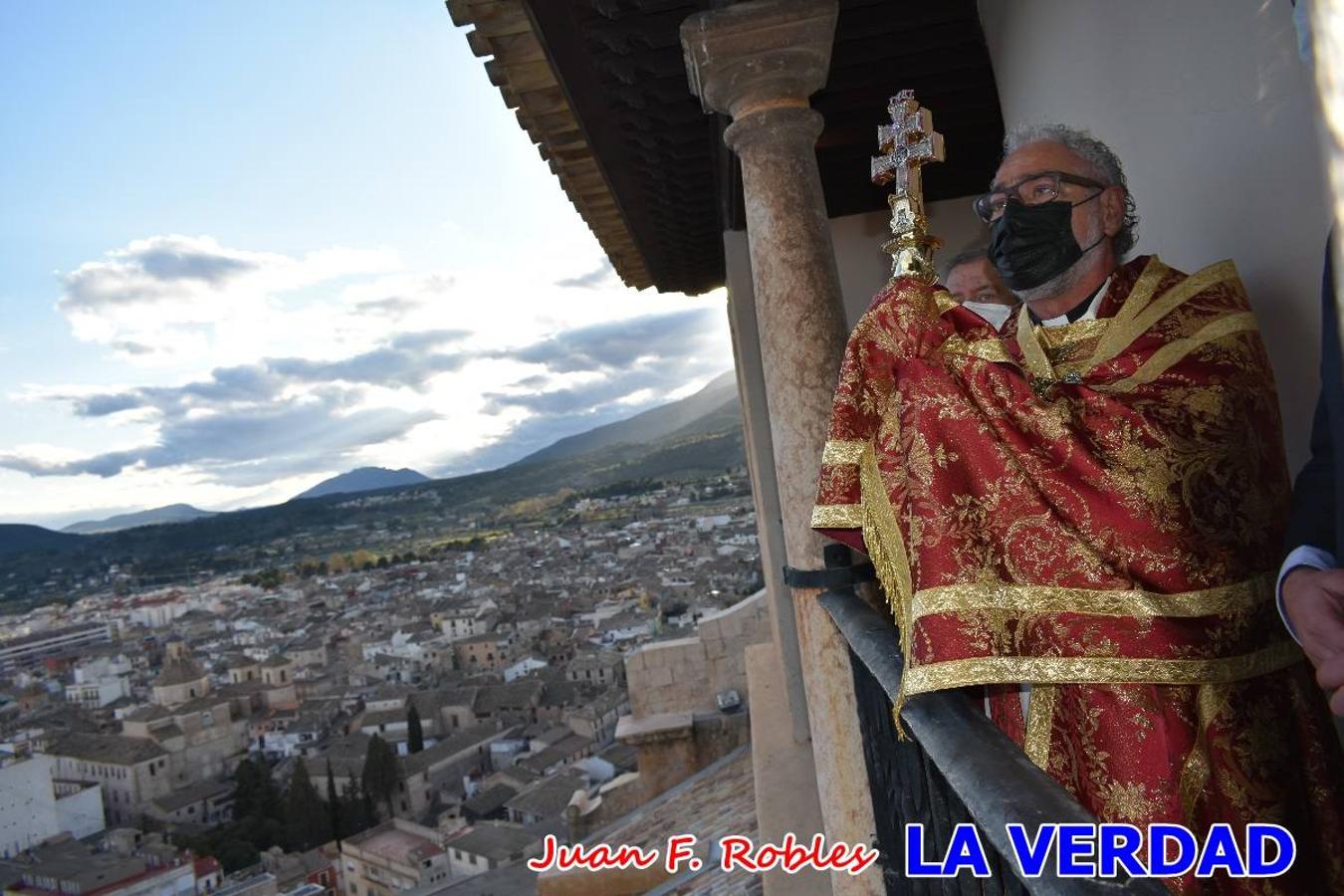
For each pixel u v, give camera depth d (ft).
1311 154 5.10
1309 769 4.43
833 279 8.20
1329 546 3.59
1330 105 1.08
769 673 22.86
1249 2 5.50
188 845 233.76
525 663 329.72
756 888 16.88
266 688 348.79
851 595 7.26
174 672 340.18
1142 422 4.43
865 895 7.50
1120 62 7.51
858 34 11.76
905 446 5.03
